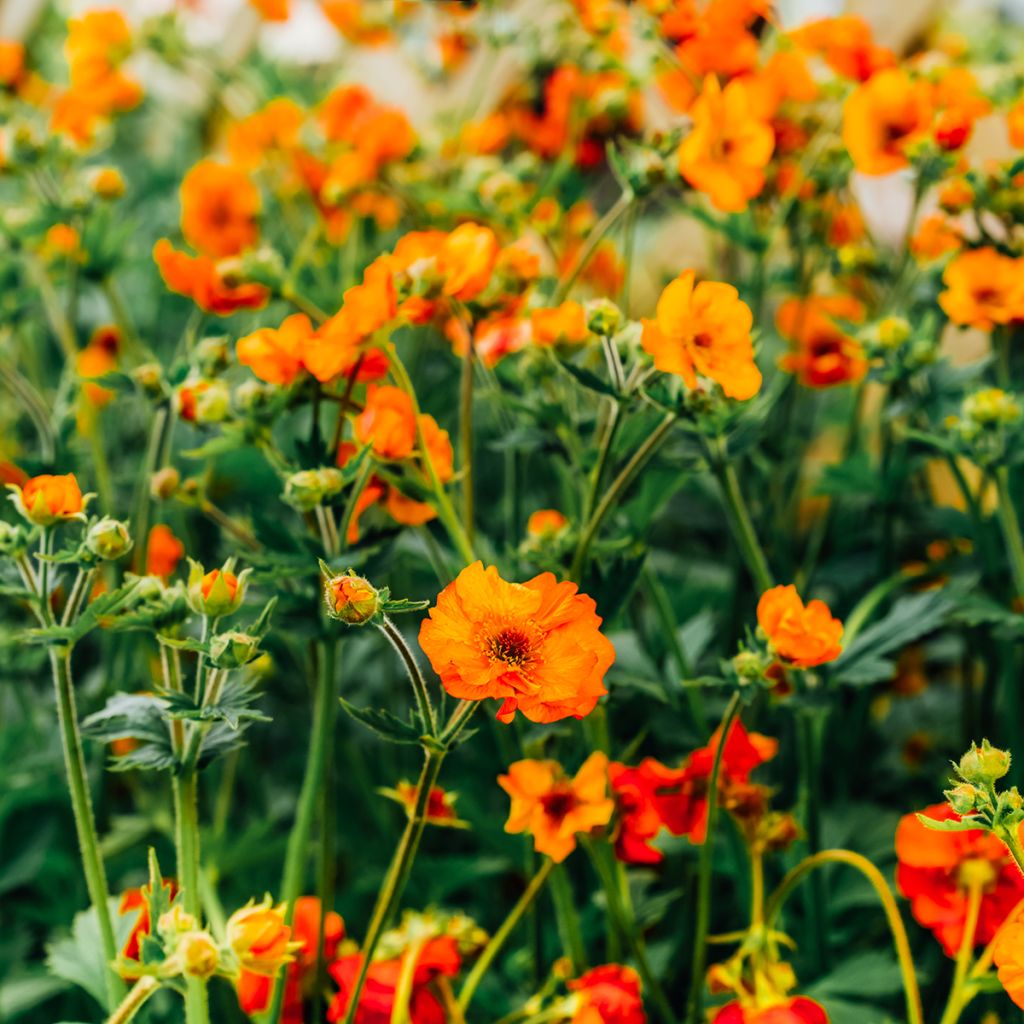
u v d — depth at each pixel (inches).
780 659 30.0
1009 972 27.7
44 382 47.5
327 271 46.0
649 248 58.5
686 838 34.7
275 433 40.3
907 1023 34.7
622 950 33.3
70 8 70.9
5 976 35.7
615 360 31.1
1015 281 34.4
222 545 39.9
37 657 37.0
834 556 38.7
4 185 60.1
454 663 27.6
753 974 31.0
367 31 48.3
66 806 37.2
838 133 39.5
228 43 58.1
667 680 33.9
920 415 35.6
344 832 39.0
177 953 27.3
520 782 30.7
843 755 37.8
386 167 40.4
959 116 35.6
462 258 31.2
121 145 67.1
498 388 33.6
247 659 28.1
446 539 36.0
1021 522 36.7
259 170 49.2
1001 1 62.6
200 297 34.2
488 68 45.3
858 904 35.8
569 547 32.0
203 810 40.0
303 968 31.9
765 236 38.7
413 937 31.3
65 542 29.5
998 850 30.9
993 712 37.6
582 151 46.3
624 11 42.9
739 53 37.5
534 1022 30.8
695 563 45.3
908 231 36.8
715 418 32.5
